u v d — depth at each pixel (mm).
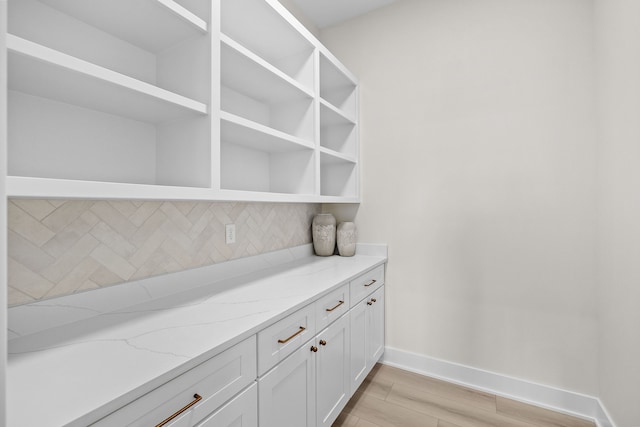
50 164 987
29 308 932
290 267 1931
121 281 1181
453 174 2055
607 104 1519
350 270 1838
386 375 2135
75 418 562
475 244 1991
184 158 1209
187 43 1196
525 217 1847
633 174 1280
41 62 729
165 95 999
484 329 1968
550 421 1674
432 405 1807
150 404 697
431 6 2127
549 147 1779
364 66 2375
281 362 1138
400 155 2236
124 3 962
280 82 1598
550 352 1792
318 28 2553
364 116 2373
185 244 1434
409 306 2209
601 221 1605
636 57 1252
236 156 1747
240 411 951
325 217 2314
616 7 1419
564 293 1754
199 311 1132
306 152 1857
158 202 1317
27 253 940
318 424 1385
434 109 2113
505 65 1896
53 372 717
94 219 1101
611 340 1502
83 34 1064
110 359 778
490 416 1713
